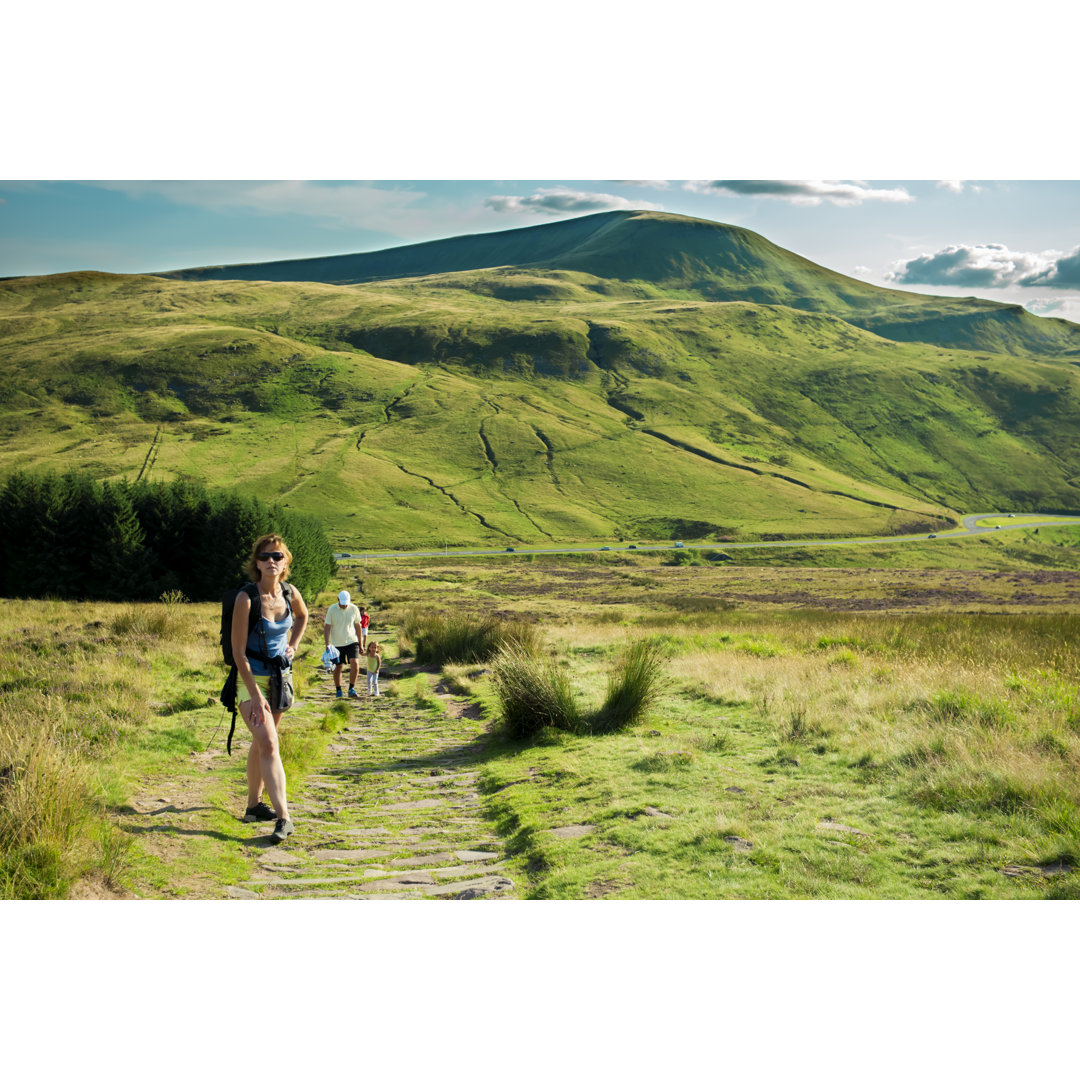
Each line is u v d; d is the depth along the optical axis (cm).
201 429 19350
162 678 1166
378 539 14375
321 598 5400
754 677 1188
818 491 18862
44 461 16712
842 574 10694
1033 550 15988
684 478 18512
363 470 17412
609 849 526
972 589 8012
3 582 4366
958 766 638
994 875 465
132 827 532
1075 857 474
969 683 972
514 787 714
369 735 1066
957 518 18525
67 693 950
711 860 498
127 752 755
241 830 580
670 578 9812
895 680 1070
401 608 4409
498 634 1809
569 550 14038
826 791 634
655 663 1021
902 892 450
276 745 588
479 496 16900
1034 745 689
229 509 4516
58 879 432
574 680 1278
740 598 6844
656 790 654
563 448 19388
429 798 724
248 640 587
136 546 4350
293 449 18475
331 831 617
